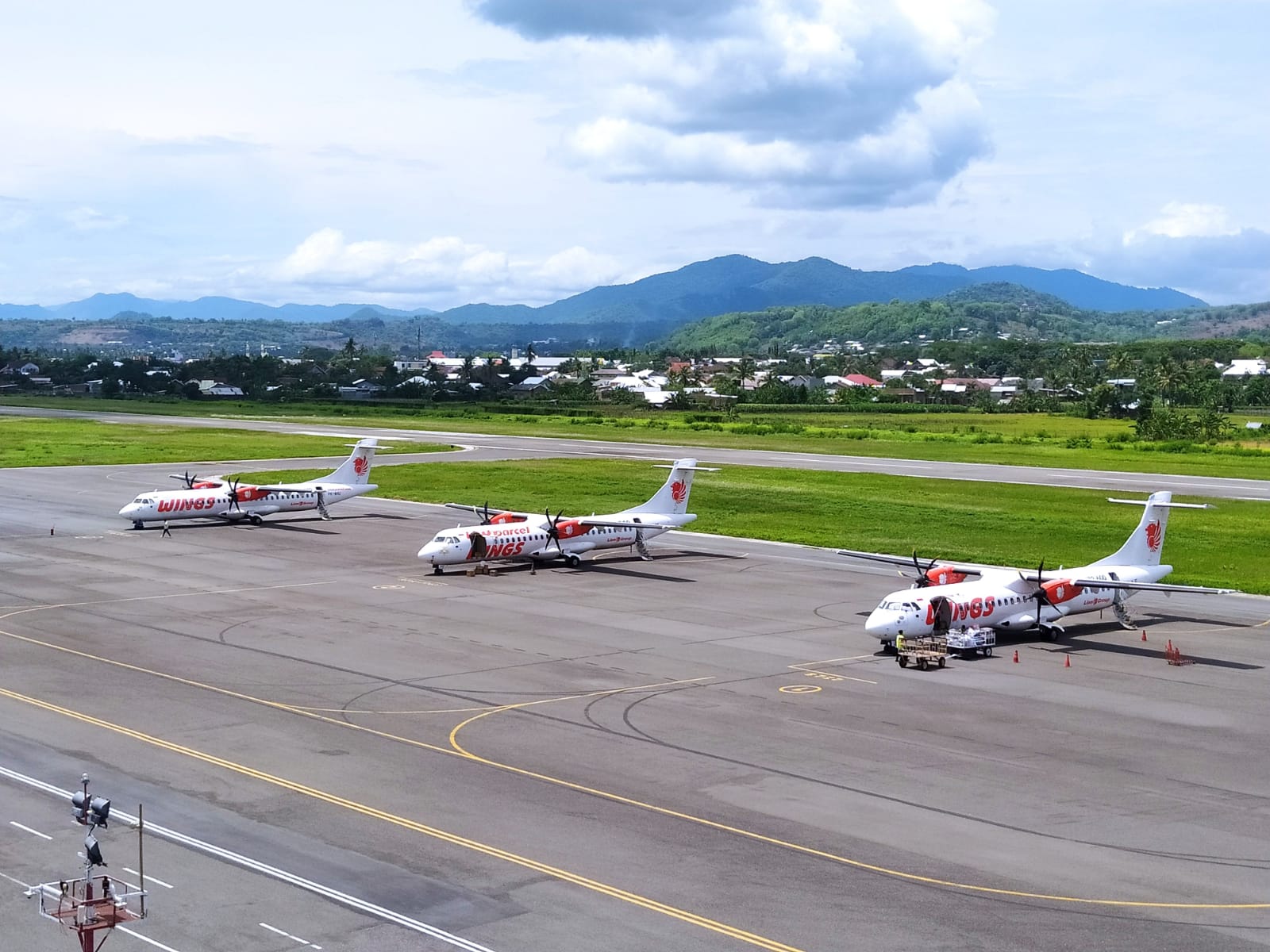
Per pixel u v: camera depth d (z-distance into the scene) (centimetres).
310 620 6462
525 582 7762
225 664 5447
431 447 17362
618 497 11956
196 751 4191
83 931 2555
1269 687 5331
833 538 9800
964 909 3008
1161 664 5762
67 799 3697
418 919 2916
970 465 15612
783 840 3447
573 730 4509
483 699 4928
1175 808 3766
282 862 3253
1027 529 10256
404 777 3944
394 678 5238
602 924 2900
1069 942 2830
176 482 12888
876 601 7269
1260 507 11650
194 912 2947
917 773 4066
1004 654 5941
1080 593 6381
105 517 10400
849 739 4438
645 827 3528
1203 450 18025
